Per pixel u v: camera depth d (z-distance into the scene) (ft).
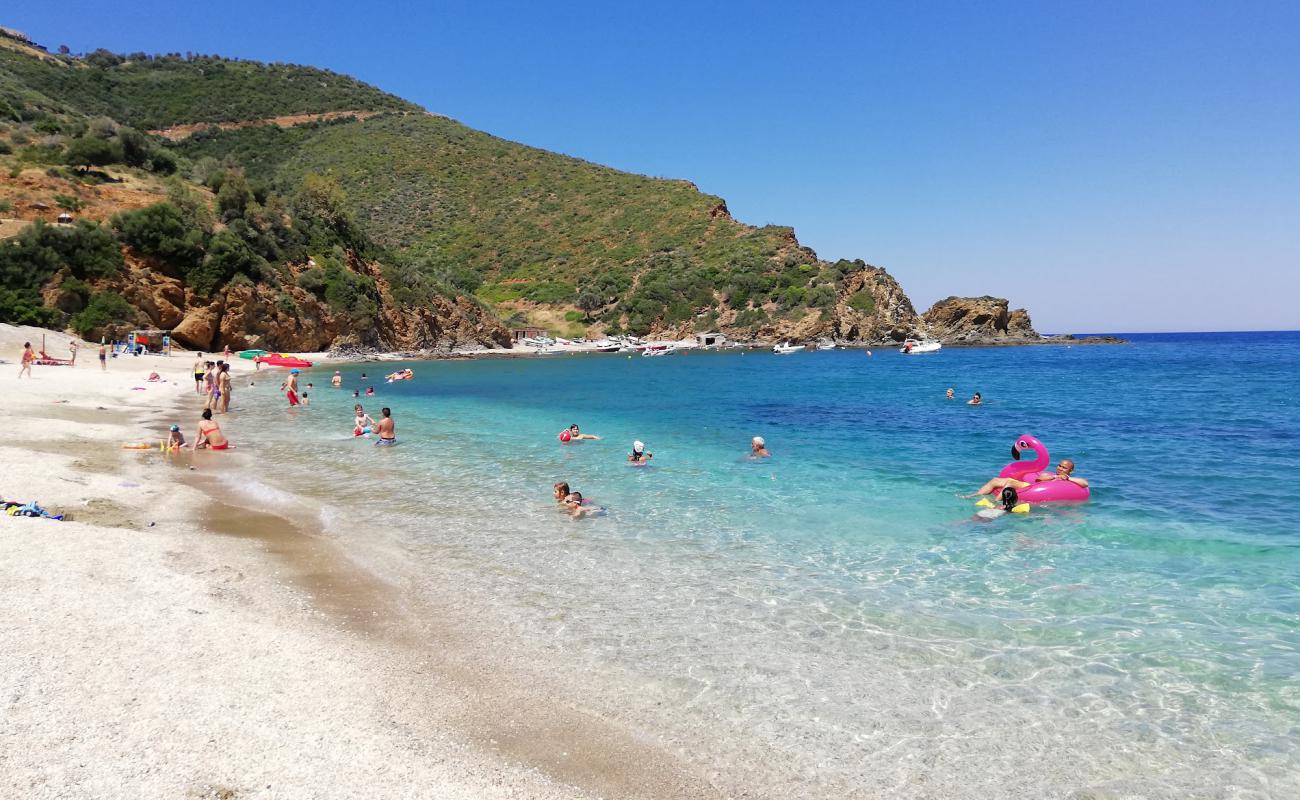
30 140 199.93
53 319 148.46
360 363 208.85
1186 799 16.12
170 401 93.25
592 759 17.31
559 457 60.80
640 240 426.92
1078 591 28.96
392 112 549.13
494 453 62.69
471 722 18.71
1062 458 59.98
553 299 378.12
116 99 449.89
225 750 15.89
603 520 40.34
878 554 34.09
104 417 73.77
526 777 16.38
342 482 49.26
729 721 19.26
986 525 39.14
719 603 27.78
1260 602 27.55
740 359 259.60
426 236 430.61
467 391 131.03
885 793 16.29
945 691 20.94
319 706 18.53
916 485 49.78
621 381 158.20
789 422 86.28
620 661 22.72
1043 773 17.07
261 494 44.27
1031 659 22.95
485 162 507.30
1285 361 241.14
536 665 22.30
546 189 485.15
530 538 36.55
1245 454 60.95
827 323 339.57
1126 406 101.24
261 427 76.28
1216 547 34.58
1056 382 150.51
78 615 21.95
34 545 27.96
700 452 63.87
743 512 42.27
